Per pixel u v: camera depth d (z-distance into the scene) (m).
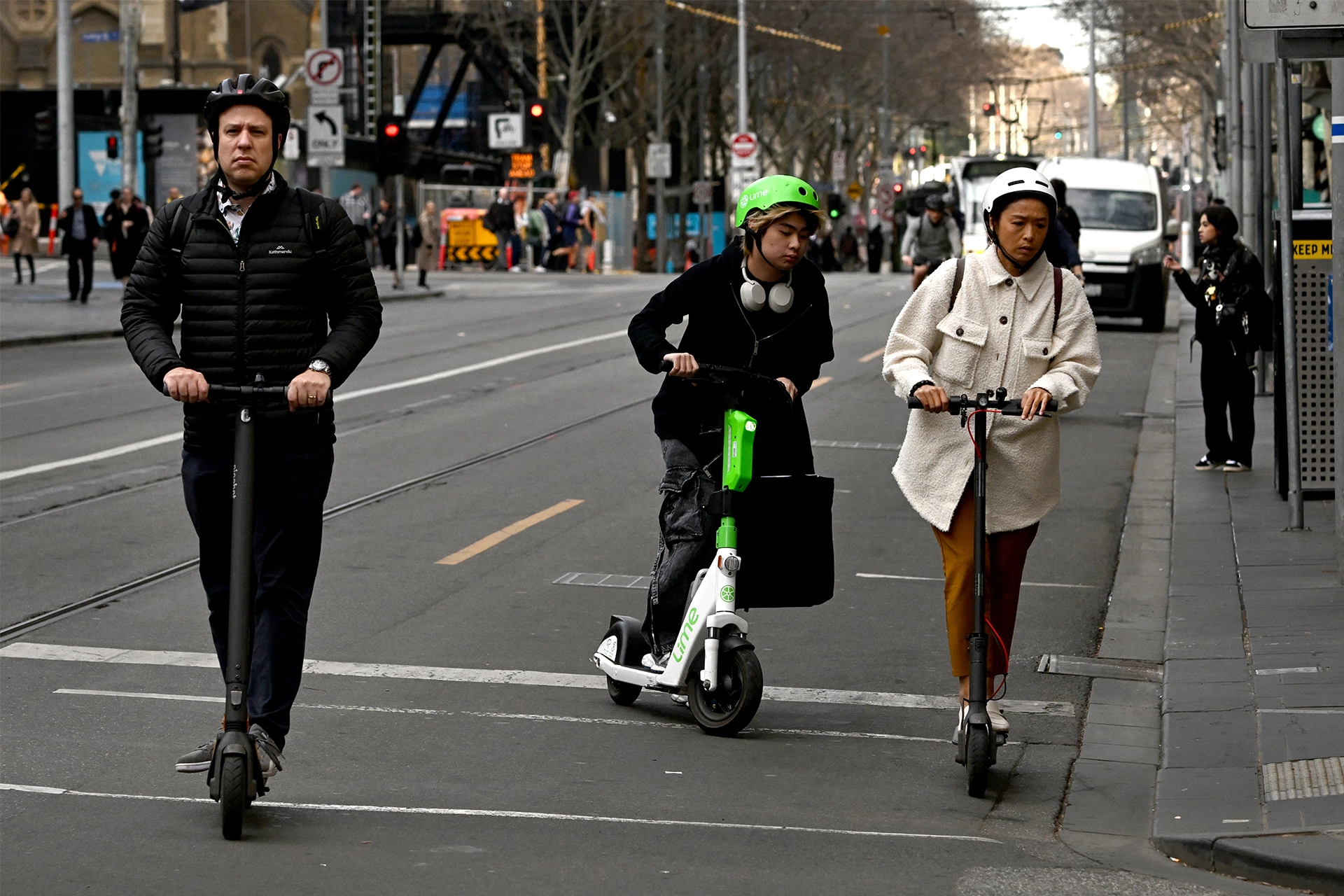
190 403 8.72
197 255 8.91
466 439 24.70
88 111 84.94
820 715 11.74
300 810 9.09
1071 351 10.08
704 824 9.03
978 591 9.69
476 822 8.92
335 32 100.12
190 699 11.69
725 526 10.92
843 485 21.48
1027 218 9.91
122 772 9.84
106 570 15.95
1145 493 21.09
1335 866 8.02
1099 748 10.95
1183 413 28.20
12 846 8.27
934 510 10.10
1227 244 21.70
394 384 31.50
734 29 95.69
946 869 8.30
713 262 10.92
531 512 19.27
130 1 65.94
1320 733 10.51
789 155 117.94
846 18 106.81
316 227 8.95
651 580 11.62
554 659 13.20
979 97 190.38
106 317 45.22
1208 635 13.55
